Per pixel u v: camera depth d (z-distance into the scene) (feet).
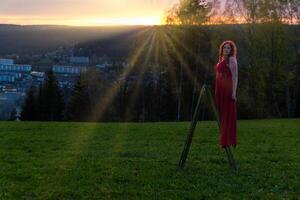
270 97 186.39
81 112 218.18
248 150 52.70
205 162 44.68
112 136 65.57
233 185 35.86
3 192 33.14
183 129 74.74
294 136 67.46
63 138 61.87
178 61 213.66
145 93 220.23
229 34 193.06
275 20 183.62
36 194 32.94
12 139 59.36
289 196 33.19
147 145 56.75
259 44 186.50
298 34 185.06
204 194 33.19
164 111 217.77
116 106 220.23
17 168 40.86
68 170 40.24
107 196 32.73
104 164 42.91
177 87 214.28
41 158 45.91
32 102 213.87
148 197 32.53
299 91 189.37
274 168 42.32
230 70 39.37
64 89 232.94
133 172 39.65
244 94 185.37
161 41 218.79
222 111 39.96
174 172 39.91
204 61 208.85
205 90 39.99
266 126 86.12
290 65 186.60
